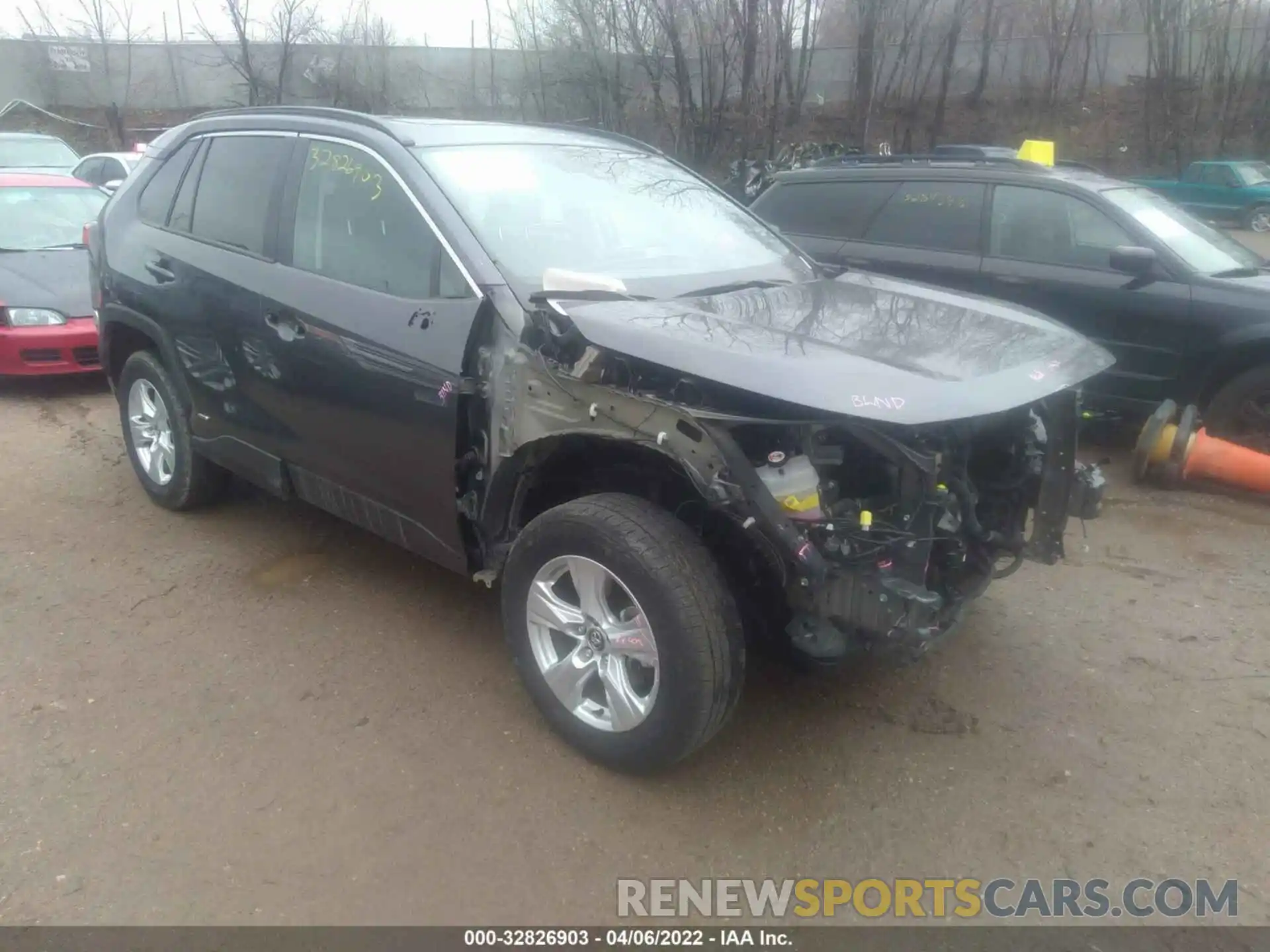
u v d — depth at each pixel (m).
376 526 3.93
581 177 4.14
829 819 3.04
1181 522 5.33
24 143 17.09
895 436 2.90
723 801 3.10
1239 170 22.45
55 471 5.83
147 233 4.85
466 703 3.59
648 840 2.94
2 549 4.75
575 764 3.25
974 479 3.54
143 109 31.33
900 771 3.25
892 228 7.16
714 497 2.74
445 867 2.82
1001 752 3.35
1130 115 27.55
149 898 2.69
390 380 3.55
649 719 2.97
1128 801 3.13
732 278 3.89
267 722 3.46
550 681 3.27
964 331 3.32
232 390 4.36
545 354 3.16
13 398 7.43
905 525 2.93
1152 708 3.61
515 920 2.65
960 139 26.77
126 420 5.30
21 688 3.63
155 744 3.33
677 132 19.72
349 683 3.70
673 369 2.81
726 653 2.87
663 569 2.85
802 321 3.28
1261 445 5.89
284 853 2.86
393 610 4.23
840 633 2.96
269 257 4.12
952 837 2.97
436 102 24.70
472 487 3.49
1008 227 6.67
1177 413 6.09
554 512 3.13
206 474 5.02
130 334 5.12
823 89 24.38
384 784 3.15
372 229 3.76
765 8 19.08
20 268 7.67
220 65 27.42
